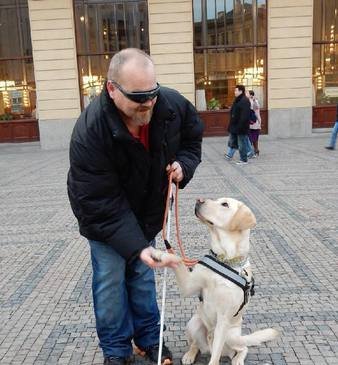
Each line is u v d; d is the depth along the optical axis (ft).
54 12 53.42
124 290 9.64
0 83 56.85
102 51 55.98
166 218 9.18
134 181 8.66
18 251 17.95
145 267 9.84
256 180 29.76
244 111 36.55
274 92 55.67
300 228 19.21
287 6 53.93
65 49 54.19
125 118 8.18
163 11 53.88
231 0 55.26
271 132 56.29
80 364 10.21
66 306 12.99
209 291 9.13
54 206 25.27
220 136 57.36
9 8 55.16
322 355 10.22
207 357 10.24
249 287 9.26
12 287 14.47
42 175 35.94
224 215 9.09
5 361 10.43
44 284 14.61
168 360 9.93
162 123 8.27
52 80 54.65
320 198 24.18
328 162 35.45
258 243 17.51
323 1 55.67
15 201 27.12
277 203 23.54
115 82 7.60
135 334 10.21
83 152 8.19
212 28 55.77
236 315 9.40
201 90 56.95
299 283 13.87
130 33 55.83
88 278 14.93
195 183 29.58
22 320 12.29
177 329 11.50
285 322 11.66
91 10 55.16
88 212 8.55
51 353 10.68
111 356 9.66
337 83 57.47
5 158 49.29
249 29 55.93
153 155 8.53
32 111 57.52
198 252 16.81
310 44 54.70
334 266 15.07
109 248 9.11
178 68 54.90
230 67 56.70
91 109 8.36
